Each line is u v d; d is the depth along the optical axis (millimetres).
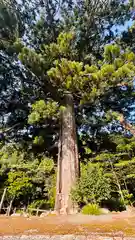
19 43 7609
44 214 6875
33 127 9969
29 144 10547
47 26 9188
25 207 10023
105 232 3402
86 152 11016
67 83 7121
